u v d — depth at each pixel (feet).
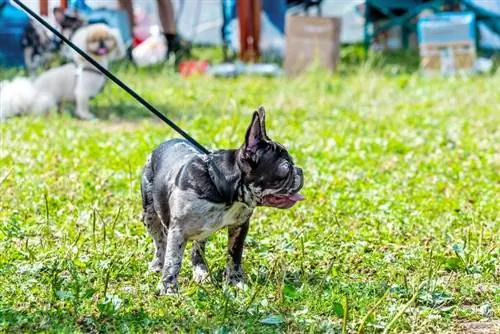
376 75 67.10
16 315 22.70
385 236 30.53
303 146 44.39
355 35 82.38
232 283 25.11
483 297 25.17
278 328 22.33
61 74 52.06
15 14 66.33
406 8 76.84
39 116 50.85
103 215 31.86
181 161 24.02
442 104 57.47
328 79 64.80
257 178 22.82
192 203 23.27
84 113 52.49
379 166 41.09
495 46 79.71
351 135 47.60
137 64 69.41
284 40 73.82
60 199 34.12
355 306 23.77
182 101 57.06
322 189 36.24
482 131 49.03
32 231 30.09
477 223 32.14
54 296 23.79
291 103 57.26
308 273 26.37
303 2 79.87
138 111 54.03
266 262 27.35
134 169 38.55
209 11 80.59
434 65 69.67
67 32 59.00
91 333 21.93
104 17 65.46
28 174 37.65
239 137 45.80
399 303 24.16
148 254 27.73
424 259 27.78
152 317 22.74
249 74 67.72
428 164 41.16
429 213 33.24
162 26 71.05
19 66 66.39
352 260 27.94
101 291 24.70
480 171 40.16
